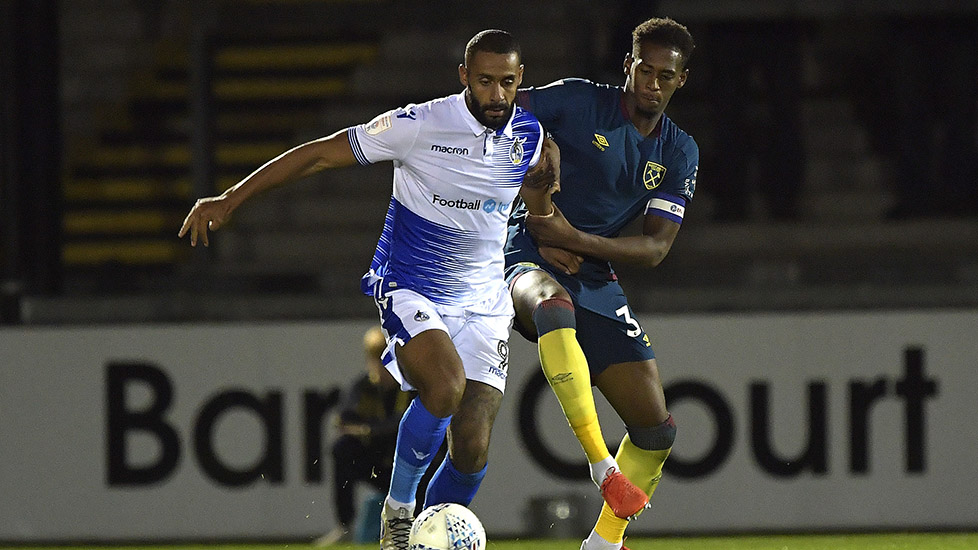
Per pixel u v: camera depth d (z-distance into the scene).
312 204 39.03
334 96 41.59
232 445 23.69
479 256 13.49
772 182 37.66
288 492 23.56
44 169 26.09
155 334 23.89
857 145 39.47
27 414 23.84
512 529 23.34
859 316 23.62
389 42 42.31
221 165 40.00
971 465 23.39
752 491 23.41
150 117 41.47
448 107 12.95
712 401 23.53
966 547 20.55
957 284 29.27
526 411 23.42
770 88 37.53
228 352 23.81
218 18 39.28
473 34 42.06
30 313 25.80
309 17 39.38
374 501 22.41
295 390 23.72
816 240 37.03
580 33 33.47
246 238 38.41
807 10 35.03
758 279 31.39
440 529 13.11
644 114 14.33
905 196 37.56
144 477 23.70
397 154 12.95
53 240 26.38
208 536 23.61
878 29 39.53
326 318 26.41
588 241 14.02
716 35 37.62
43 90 26.00
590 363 14.70
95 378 23.84
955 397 23.45
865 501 23.36
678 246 36.91
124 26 42.50
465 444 13.36
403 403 21.98
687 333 23.64
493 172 13.06
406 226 13.38
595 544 14.00
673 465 23.48
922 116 37.59
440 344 12.88
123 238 39.09
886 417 23.45
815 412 23.50
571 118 14.38
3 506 23.77
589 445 13.28
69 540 23.69
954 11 34.09
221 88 41.56
